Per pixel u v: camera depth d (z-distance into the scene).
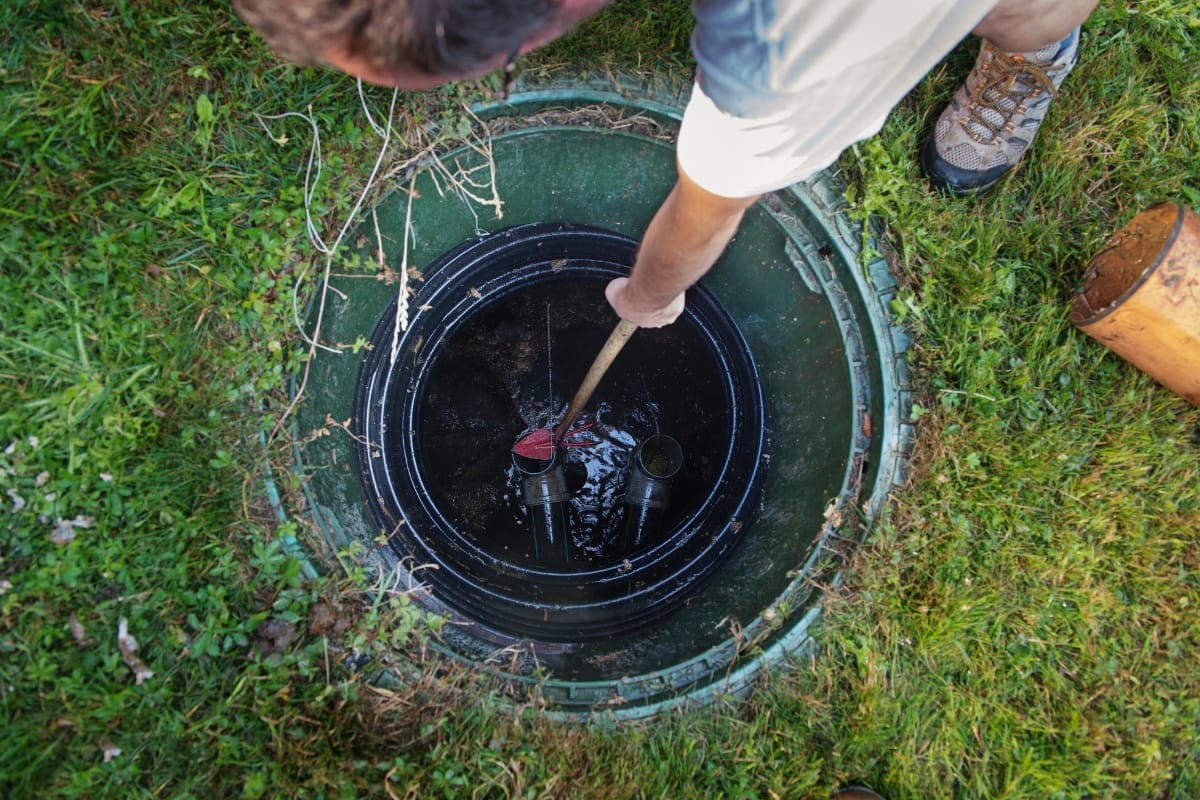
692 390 2.93
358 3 0.69
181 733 1.75
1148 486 2.18
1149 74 2.34
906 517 2.08
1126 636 2.12
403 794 1.80
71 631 1.73
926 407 2.13
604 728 1.95
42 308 1.81
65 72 1.89
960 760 2.02
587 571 2.74
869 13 0.87
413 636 1.97
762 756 1.95
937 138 2.17
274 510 1.92
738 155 1.09
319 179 2.01
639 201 2.54
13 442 1.76
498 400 3.01
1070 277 2.24
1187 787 2.08
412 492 2.55
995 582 2.09
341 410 2.29
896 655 2.04
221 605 1.81
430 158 2.11
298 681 1.84
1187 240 1.90
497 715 1.93
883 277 2.16
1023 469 2.12
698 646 2.16
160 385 1.86
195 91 1.98
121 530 1.80
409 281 2.48
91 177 1.88
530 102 2.14
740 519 2.62
